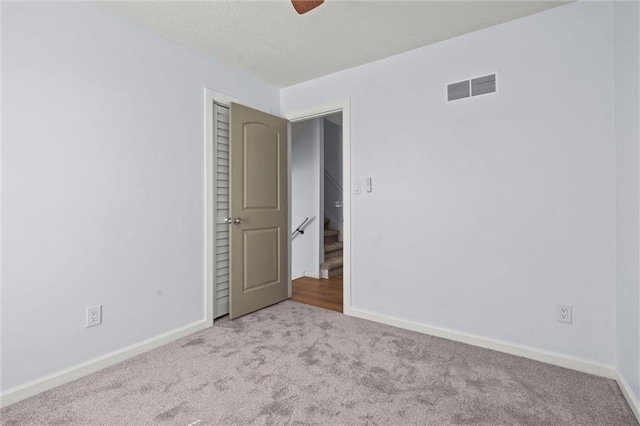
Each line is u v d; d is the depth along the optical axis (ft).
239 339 7.80
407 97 8.41
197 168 8.43
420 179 8.21
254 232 9.82
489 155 7.26
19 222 5.40
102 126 6.48
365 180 9.14
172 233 7.82
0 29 5.20
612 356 6.02
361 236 9.25
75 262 6.07
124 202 6.85
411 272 8.38
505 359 6.74
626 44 5.30
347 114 9.49
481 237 7.37
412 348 7.27
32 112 5.54
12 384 5.30
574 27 6.34
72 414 4.95
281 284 10.85
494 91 7.18
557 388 5.65
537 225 6.73
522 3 6.39
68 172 5.98
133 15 6.79
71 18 6.02
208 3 6.40
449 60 7.79
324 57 8.77
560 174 6.48
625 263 5.43
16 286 5.36
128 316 6.90
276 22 7.07
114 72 6.68
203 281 8.59
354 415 4.92
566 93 6.42
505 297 7.09
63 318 5.90
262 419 4.83
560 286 6.50
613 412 4.97
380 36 7.66
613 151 5.98
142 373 6.19
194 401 5.28
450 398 5.35
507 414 4.93
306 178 14.97
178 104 7.97
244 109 9.43
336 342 7.60
